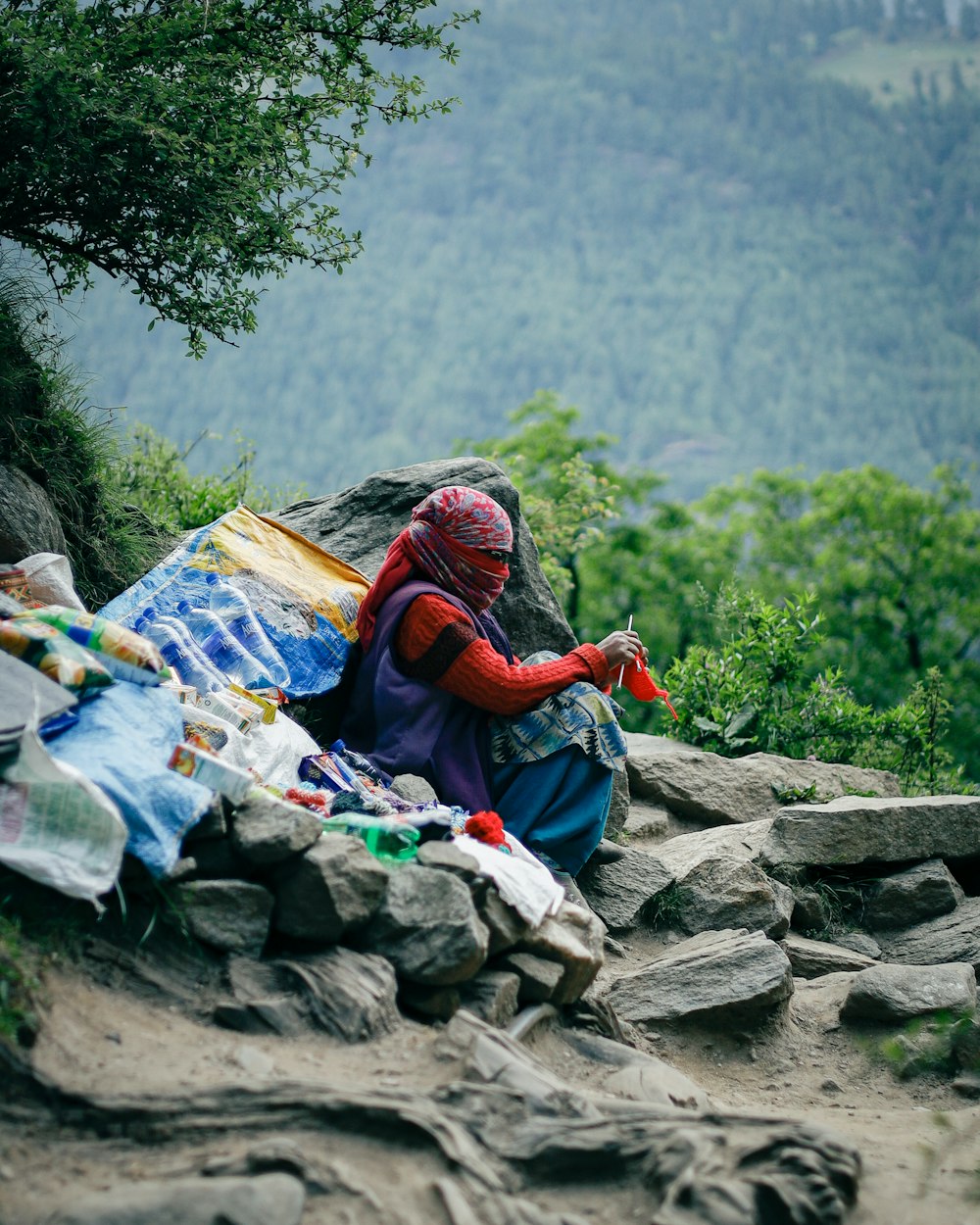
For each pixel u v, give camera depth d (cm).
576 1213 300
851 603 4084
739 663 897
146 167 554
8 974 320
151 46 564
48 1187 279
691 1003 475
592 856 566
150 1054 328
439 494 529
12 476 538
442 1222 285
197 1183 275
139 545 644
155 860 358
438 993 380
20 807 345
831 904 607
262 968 371
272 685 520
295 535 597
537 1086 335
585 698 501
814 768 766
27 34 514
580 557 3769
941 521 4016
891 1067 468
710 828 689
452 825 437
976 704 3797
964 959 568
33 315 606
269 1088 312
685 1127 325
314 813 401
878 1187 342
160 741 392
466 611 521
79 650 395
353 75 645
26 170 541
